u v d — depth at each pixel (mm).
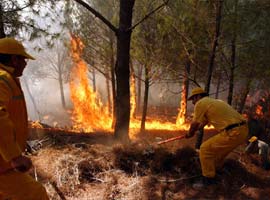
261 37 10180
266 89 12164
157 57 11523
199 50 9625
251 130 10008
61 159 4773
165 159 5070
